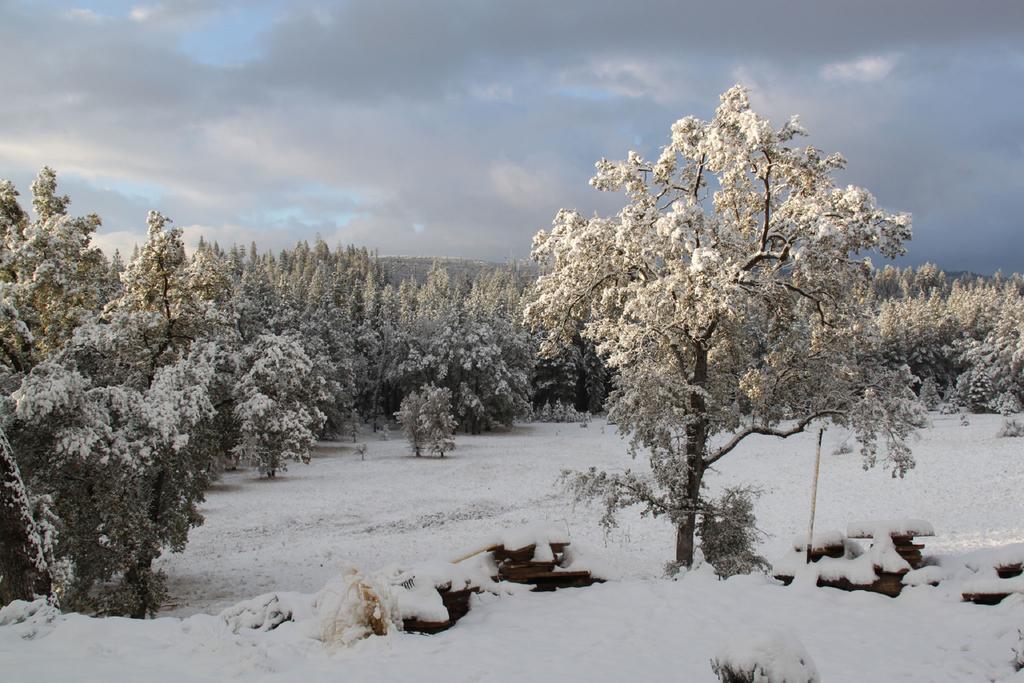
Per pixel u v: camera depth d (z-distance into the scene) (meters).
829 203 16.34
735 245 16.94
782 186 17.09
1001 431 60.84
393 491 47.78
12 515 12.11
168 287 25.48
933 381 100.06
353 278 173.12
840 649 8.61
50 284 23.38
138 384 23.39
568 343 20.66
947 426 70.06
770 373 19.14
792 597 10.62
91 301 25.94
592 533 33.59
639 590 11.09
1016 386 89.06
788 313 17.97
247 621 9.30
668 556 28.47
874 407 17.06
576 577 11.55
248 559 30.69
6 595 12.00
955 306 131.62
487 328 86.94
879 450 55.00
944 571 10.77
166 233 24.83
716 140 15.98
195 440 23.31
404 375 86.69
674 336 18.50
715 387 19.02
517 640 8.95
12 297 20.05
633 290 18.47
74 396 18.52
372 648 8.45
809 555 11.82
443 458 63.22
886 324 111.69
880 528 11.30
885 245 15.86
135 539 19.94
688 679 7.63
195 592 25.56
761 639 5.34
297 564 29.72
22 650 7.76
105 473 19.38
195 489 24.41
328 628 8.77
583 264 18.78
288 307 79.06
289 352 24.31
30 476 18.89
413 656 8.23
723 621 9.68
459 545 32.84
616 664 8.08
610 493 18.27
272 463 26.34
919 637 8.97
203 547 33.19
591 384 103.88
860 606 10.24
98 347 21.50
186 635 8.48
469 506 42.78
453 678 7.51
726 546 18.08
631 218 17.20
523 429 88.38
